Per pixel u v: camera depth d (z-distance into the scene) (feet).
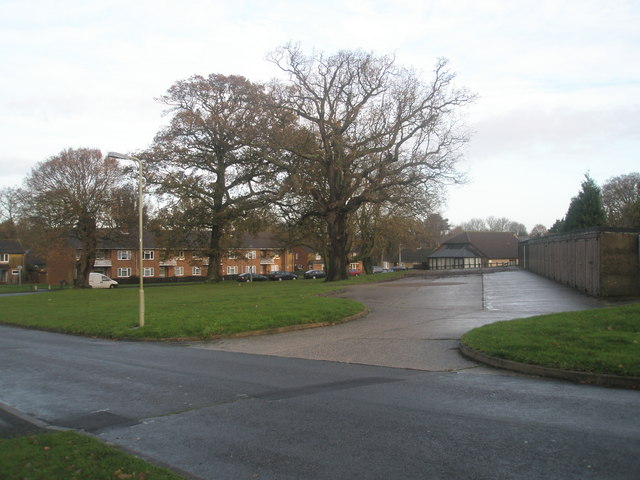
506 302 69.10
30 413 25.94
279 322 57.41
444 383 29.55
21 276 271.69
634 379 26.94
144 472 16.46
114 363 40.47
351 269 328.29
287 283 155.84
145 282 253.85
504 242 291.38
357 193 138.10
